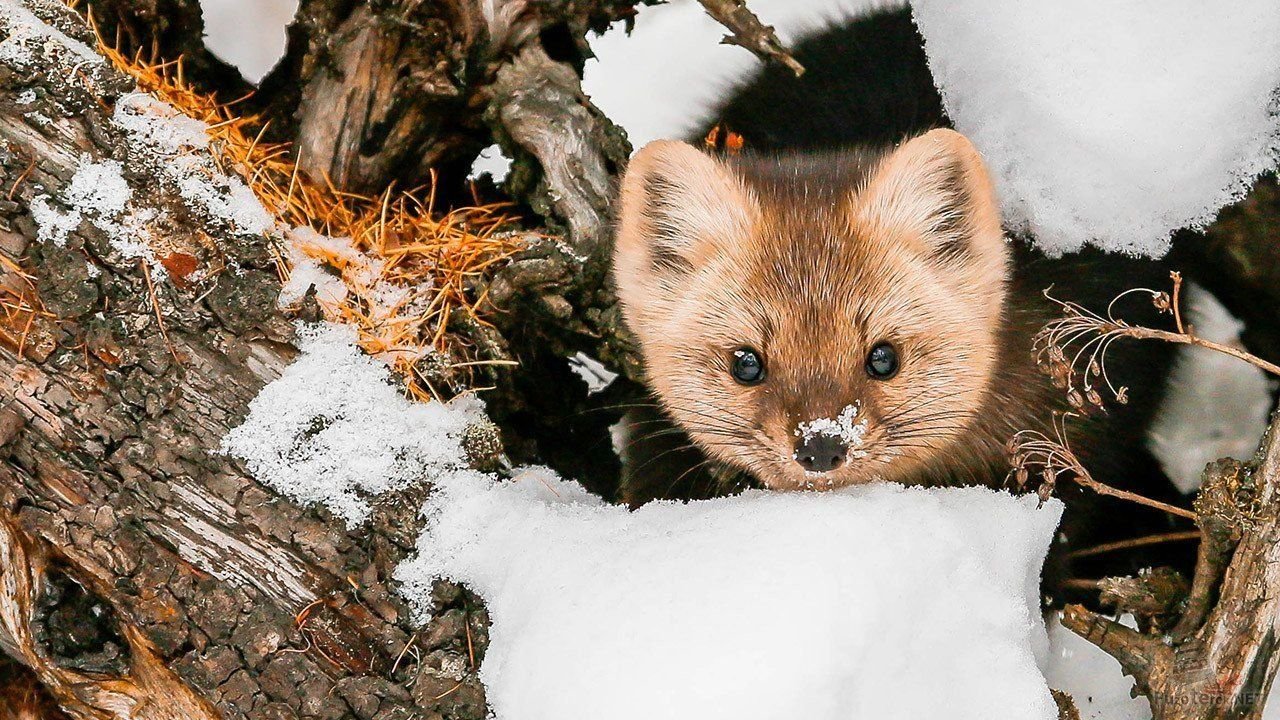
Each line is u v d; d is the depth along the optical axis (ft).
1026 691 14.08
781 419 17.85
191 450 14.89
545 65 20.40
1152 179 19.85
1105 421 20.29
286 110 20.99
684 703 13.69
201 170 16.25
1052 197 20.53
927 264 18.88
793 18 26.81
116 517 14.74
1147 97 19.51
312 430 15.35
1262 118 19.53
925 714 13.99
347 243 18.76
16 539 14.92
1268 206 20.24
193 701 15.02
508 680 14.47
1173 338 16.81
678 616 14.21
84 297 14.92
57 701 17.28
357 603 14.94
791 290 18.47
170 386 14.99
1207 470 16.21
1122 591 17.13
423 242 19.92
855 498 15.84
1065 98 19.90
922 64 24.02
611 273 20.40
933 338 18.47
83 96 15.76
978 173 18.66
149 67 19.65
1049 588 18.97
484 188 22.31
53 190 15.28
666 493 21.13
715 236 19.42
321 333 16.19
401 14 19.30
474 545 15.55
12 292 14.93
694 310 19.33
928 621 14.61
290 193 18.98
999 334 19.35
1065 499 19.63
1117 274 20.89
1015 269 20.66
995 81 20.77
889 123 23.82
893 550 14.88
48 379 14.84
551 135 20.04
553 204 19.98
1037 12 20.17
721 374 18.92
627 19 21.54
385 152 20.66
